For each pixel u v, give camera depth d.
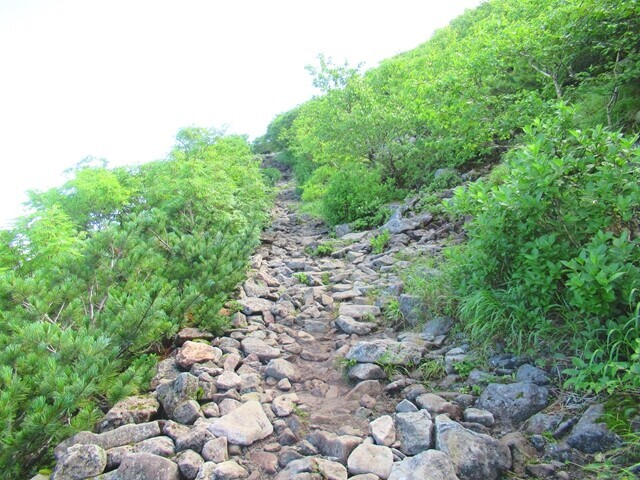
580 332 3.22
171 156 10.56
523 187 3.48
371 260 7.54
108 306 4.50
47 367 3.28
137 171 10.44
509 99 8.09
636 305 2.98
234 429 3.18
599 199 3.32
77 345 3.56
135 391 3.82
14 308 4.26
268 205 14.50
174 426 3.25
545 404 3.02
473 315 4.15
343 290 6.38
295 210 15.82
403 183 11.34
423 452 2.70
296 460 2.86
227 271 6.03
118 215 9.03
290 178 26.34
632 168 3.29
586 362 3.16
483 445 2.70
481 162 9.70
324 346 4.85
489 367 3.60
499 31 8.34
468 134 7.83
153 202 9.40
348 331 5.00
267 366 4.33
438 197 8.98
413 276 5.74
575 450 2.62
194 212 9.05
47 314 4.48
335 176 11.90
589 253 3.13
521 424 2.97
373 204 10.41
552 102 6.69
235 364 4.39
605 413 2.70
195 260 6.44
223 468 2.80
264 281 7.09
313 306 5.89
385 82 14.23
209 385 3.84
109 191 8.45
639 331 2.90
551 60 6.87
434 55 13.88
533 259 3.46
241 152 15.16
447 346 4.12
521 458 2.67
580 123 6.53
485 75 7.61
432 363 3.82
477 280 4.18
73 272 4.98
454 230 7.55
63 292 4.57
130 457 2.80
